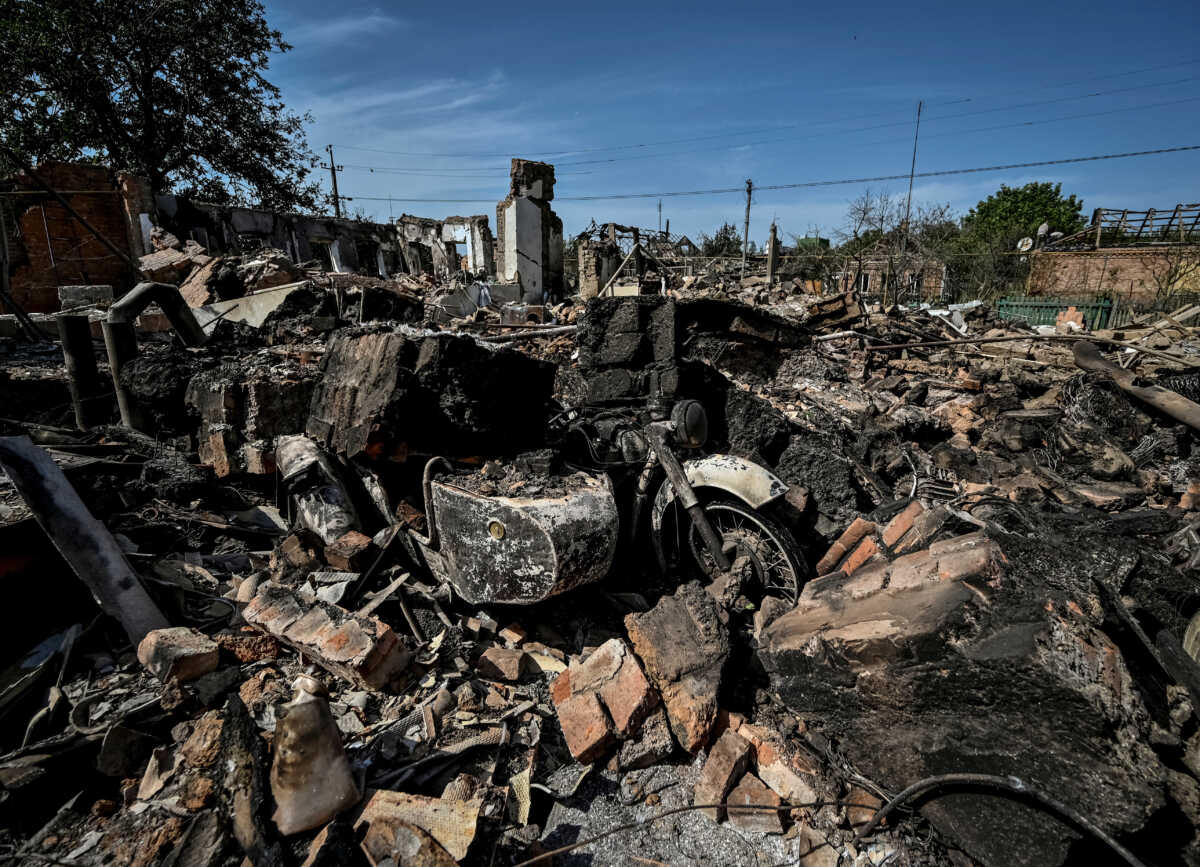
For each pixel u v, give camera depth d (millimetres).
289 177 22328
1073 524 3416
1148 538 3820
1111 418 6395
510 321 10875
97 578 2465
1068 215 39312
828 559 3320
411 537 3133
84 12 15906
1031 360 9125
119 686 2281
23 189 12242
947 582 2188
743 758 2305
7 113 15633
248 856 1693
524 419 3246
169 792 1919
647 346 4594
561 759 2398
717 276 19875
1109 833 1687
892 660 2098
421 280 15719
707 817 2178
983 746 1926
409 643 2795
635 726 2367
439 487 2881
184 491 3455
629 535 3553
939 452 5711
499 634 3020
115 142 17875
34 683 2211
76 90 16281
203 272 10094
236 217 15961
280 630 2578
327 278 10445
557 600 3316
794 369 7250
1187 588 2867
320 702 1863
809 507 3754
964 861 1960
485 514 2709
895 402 6941
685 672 2500
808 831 2102
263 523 3590
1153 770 1712
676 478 3279
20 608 2408
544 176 15008
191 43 17734
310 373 3910
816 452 4234
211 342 4883
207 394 3705
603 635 3145
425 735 2303
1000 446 6254
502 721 2445
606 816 2186
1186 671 2227
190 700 2244
